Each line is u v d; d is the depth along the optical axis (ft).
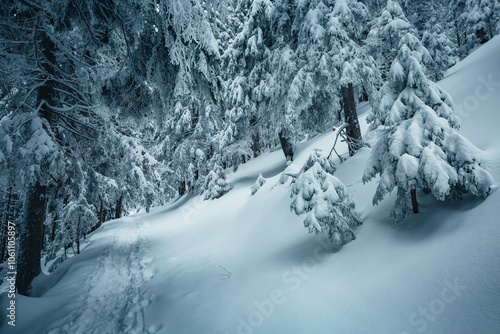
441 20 64.80
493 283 7.99
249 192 41.04
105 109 27.12
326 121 36.29
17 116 19.02
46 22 21.20
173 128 58.95
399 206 13.34
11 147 16.63
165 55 25.16
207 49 23.68
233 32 59.88
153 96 28.43
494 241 9.19
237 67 42.70
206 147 59.11
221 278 18.49
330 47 24.21
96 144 32.35
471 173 11.02
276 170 49.44
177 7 16.71
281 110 35.19
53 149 18.94
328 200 14.37
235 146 56.49
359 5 24.04
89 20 20.51
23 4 18.88
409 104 14.14
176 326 13.74
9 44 20.12
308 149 42.09
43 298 18.43
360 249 13.76
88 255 34.42
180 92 24.70
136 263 28.19
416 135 12.31
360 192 19.92
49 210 34.40
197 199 57.82
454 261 9.59
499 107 16.43
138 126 30.91
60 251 46.11
